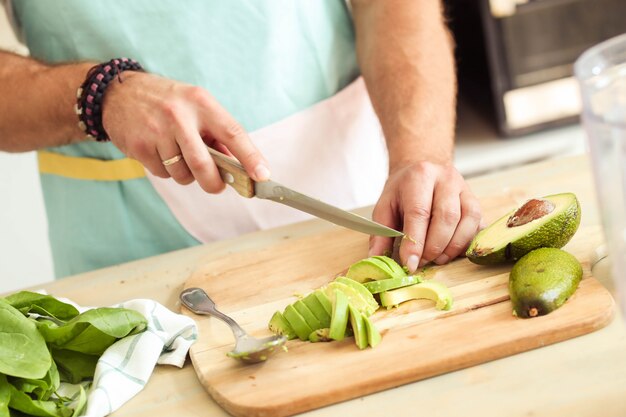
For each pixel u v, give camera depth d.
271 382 1.00
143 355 1.04
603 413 0.92
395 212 1.19
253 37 1.36
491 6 1.82
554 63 1.87
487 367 0.99
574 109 1.91
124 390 1.02
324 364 1.01
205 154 1.13
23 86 1.26
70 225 1.42
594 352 0.98
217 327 1.09
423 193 1.16
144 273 1.25
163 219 1.39
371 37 1.36
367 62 1.37
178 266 1.25
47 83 1.25
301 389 0.98
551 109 1.91
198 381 1.04
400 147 1.26
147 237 1.41
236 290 1.16
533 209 1.10
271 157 1.40
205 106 1.14
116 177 1.38
